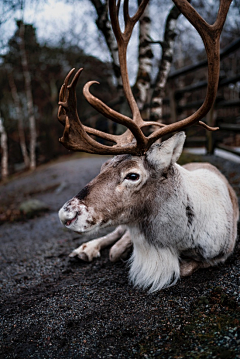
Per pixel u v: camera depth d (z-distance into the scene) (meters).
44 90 19.12
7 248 3.99
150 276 2.42
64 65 17.14
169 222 2.30
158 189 2.26
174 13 4.42
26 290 2.60
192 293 2.19
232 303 1.93
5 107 18.12
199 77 18.72
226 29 12.96
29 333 1.99
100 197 2.16
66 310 2.19
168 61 4.60
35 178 9.96
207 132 6.93
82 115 18.61
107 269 2.79
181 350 1.64
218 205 2.56
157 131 2.22
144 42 4.62
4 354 1.82
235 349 1.56
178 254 2.47
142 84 4.73
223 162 6.05
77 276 2.73
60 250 3.54
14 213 5.85
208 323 1.81
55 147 18.55
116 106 13.32
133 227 2.41
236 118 8.52
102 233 3.80
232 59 16.20
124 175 2.17
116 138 2.47
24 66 14.01
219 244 2.43
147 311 2.06
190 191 2.37
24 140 17.22
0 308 2.34
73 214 2.07
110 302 2.24
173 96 8.02
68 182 7.91
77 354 1.76
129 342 1.79
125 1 2.43
